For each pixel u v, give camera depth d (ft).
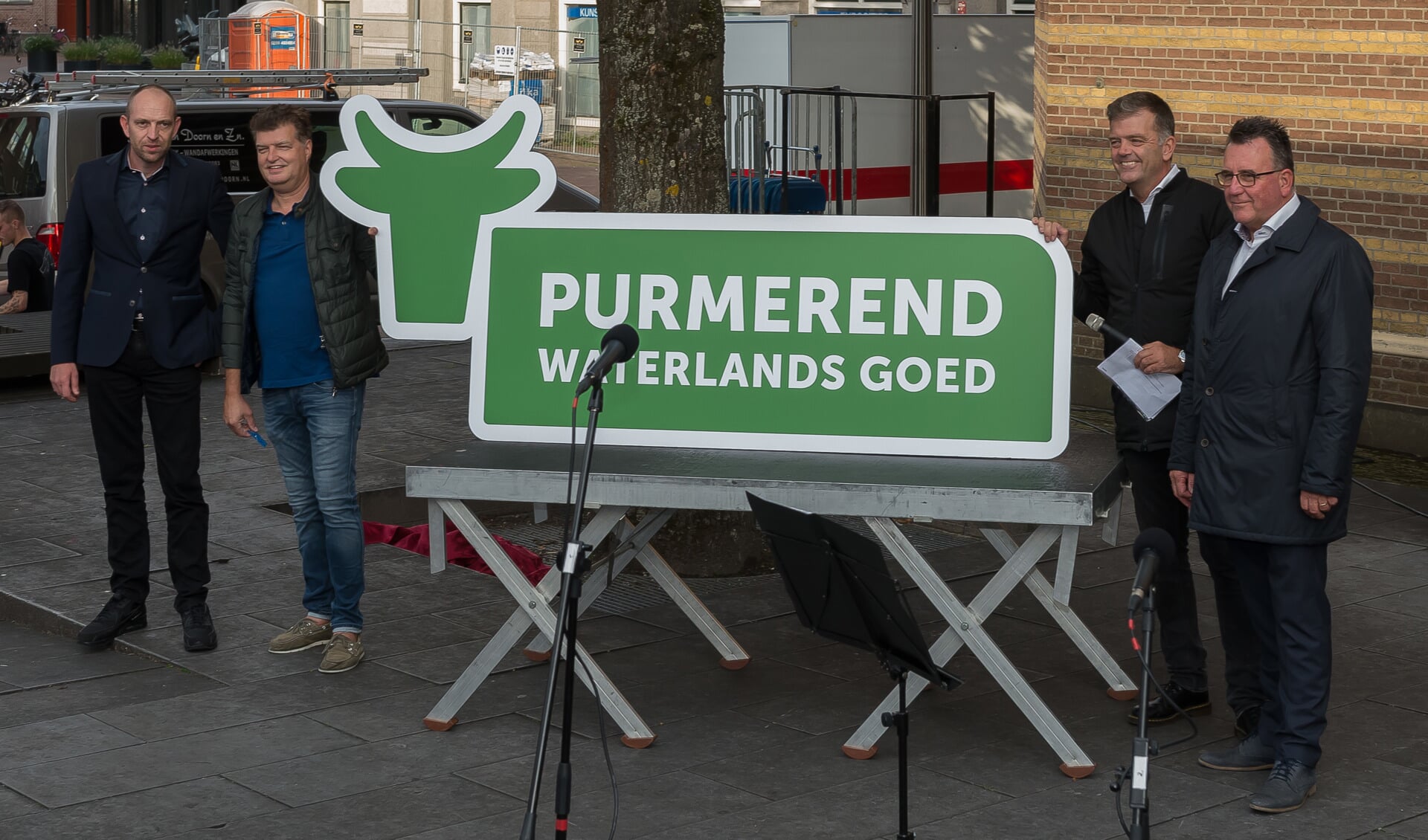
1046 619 20.80
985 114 47.91
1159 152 16.53
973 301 16.56
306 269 18.01
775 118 41.88
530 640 19.88
